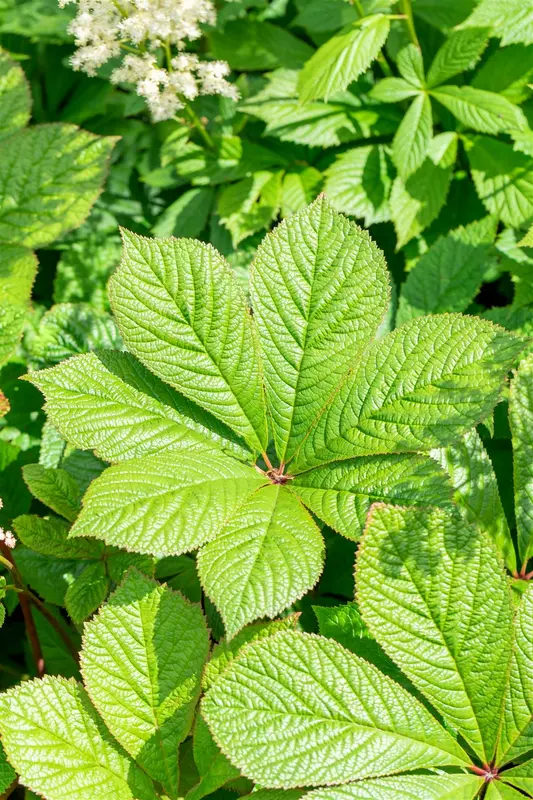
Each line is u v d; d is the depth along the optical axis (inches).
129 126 76.4
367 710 43.3
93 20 60.1
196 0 60.3
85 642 46.0
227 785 47.9
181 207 70.2
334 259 47.1
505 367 45.2
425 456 45.3
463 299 60.6
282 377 47.4
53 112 78.7
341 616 48.4
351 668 43.4
